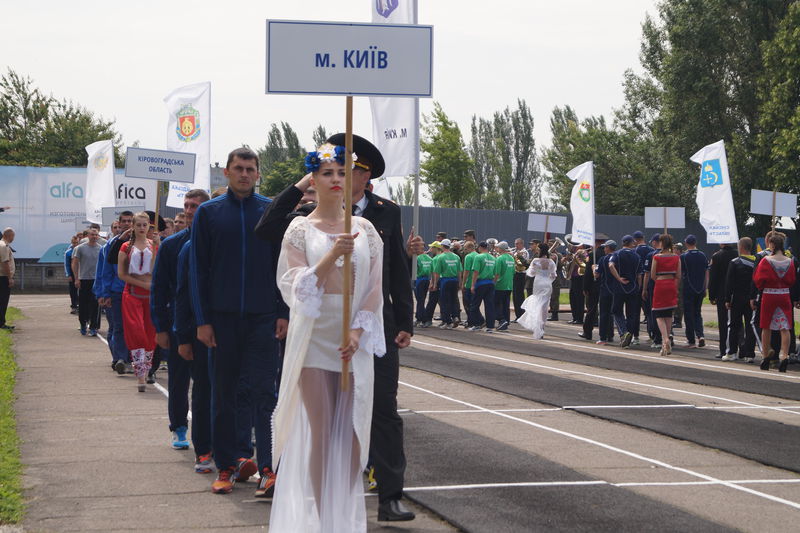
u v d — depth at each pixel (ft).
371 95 23.12
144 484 27.61
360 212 24.20
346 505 20.07
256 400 26.45
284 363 20.06
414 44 23.21
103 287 54.08
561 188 313.12
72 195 175.22
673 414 41.47
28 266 177.68
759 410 43.34
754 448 33.50
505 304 96.27
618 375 57.26
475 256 93.91
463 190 230.89
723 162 79.66
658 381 54.39
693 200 252.21
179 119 74.38
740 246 67.46
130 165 55.67
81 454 31.86
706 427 37.93
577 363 63.77
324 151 20.47
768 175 209.87
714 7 220.64
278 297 27.25
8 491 25.85
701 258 79.00
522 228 195.42
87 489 26.94
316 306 19.33
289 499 19.89
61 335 80.28
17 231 173.17
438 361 64.08
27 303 134.62
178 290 28.50
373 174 24.57
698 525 23.26
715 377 56.24
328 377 20.07
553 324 107.24
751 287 63.52
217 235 26.61
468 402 45.24
